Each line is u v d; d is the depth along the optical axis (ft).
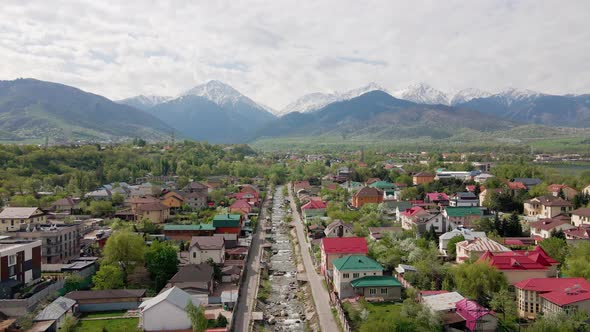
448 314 312.91
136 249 443.32
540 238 509.35
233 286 431.84
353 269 383.65
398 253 453.58
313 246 557.74
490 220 576.61
